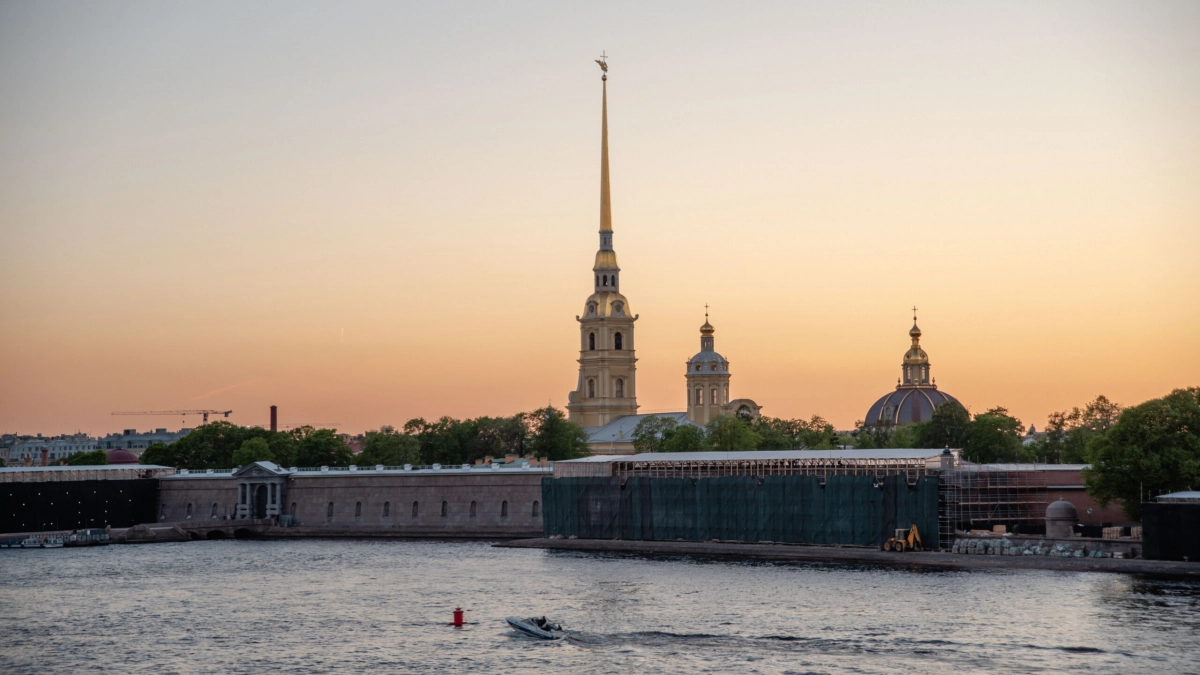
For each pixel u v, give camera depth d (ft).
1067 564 609.42
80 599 573.33
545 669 417.90
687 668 415.44
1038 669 405.39
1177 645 432.66
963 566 628.69
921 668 409.49
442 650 448.24
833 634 459.32
